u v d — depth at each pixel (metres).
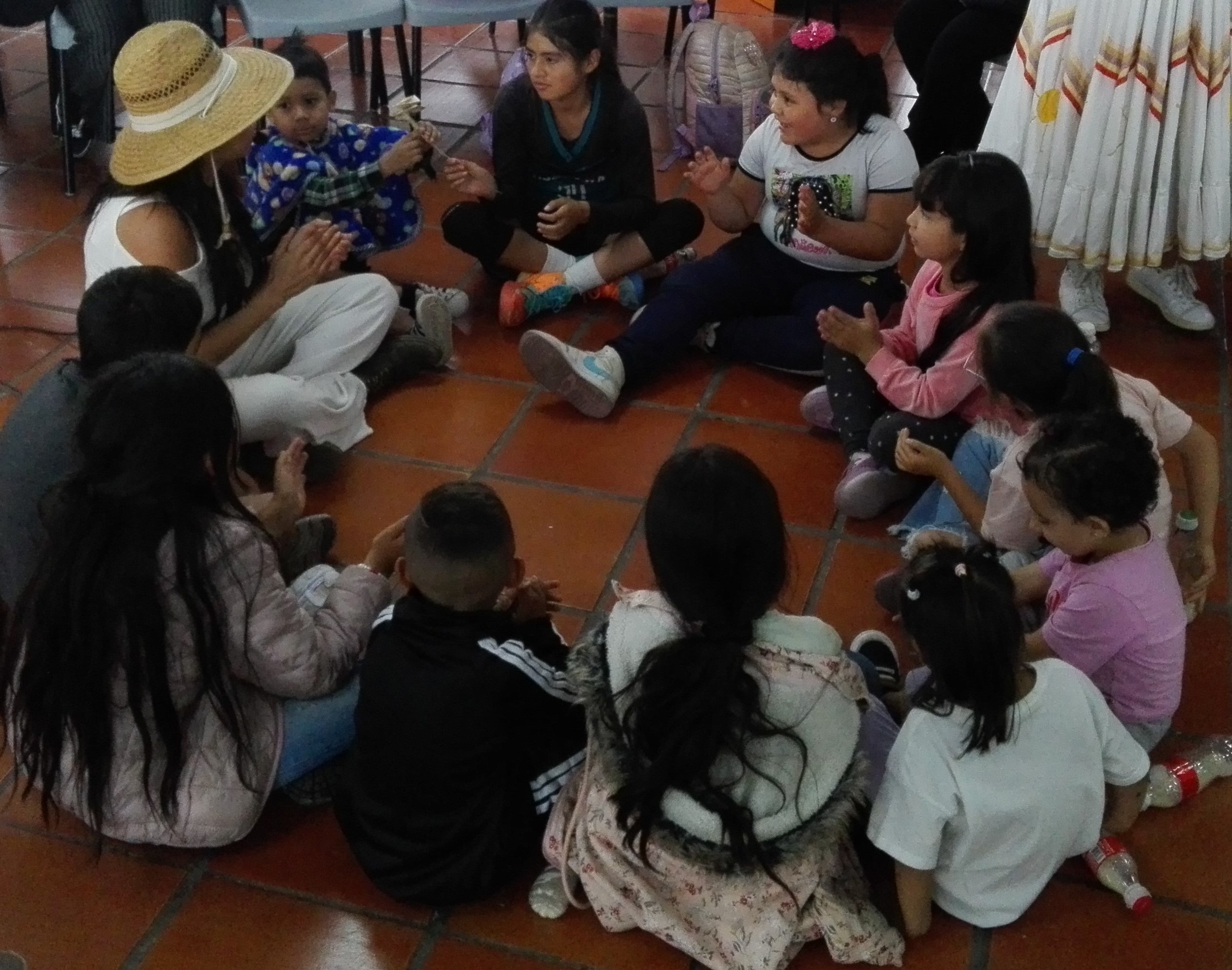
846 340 2.22
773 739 1.41
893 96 4.00
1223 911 1.63
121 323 1.67
